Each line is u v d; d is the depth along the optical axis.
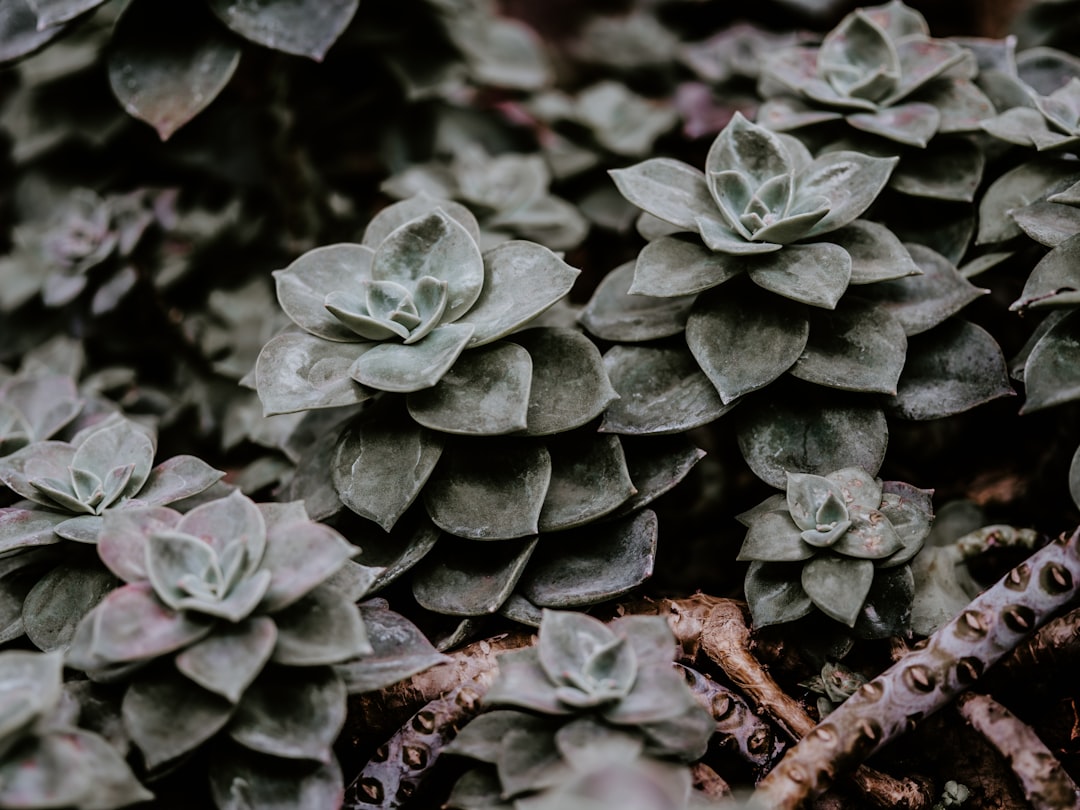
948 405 0.66
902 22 0.75
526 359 0.63
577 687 0.59
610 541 0.65
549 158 0.87
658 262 0.66
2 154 0.87
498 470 0.64
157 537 0.58
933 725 0.64
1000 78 0.72
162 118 0.74
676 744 0.59
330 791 0.59
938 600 0.65
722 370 0.65
